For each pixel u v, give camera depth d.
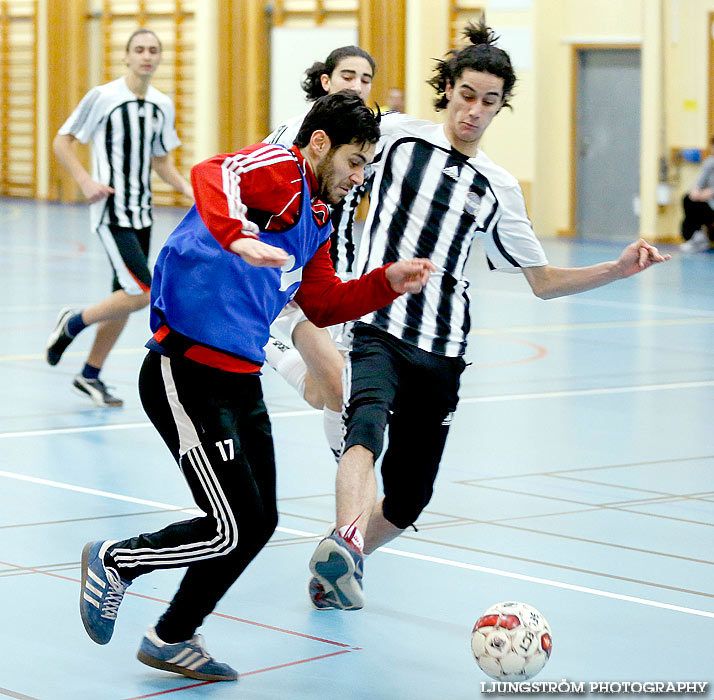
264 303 6.46
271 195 6.23
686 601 7.86
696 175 37.66
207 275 6.31
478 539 9.27
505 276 30.81
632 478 11.29
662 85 37.44
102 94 14.52
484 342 19.98
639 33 37.97
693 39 37.03
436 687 6.43
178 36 46.91
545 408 14.71
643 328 21.77
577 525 9.67
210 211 5.86
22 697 6.16
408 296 7.74
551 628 7.32
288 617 7.53
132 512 9.82
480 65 7.69
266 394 15.53
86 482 10.81
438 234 7.85
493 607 6.48
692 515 10.02
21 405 14.43
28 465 11.44
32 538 9.03
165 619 6.51
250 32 45.19
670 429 13.58
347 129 6.39
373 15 42.44
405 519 7.86
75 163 14.57
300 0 44.41
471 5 40.66
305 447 12.41
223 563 6.38
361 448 7.19
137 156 14.69
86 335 20.23
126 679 6.47
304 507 10.13
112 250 14.41
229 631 7.27
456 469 11.56
